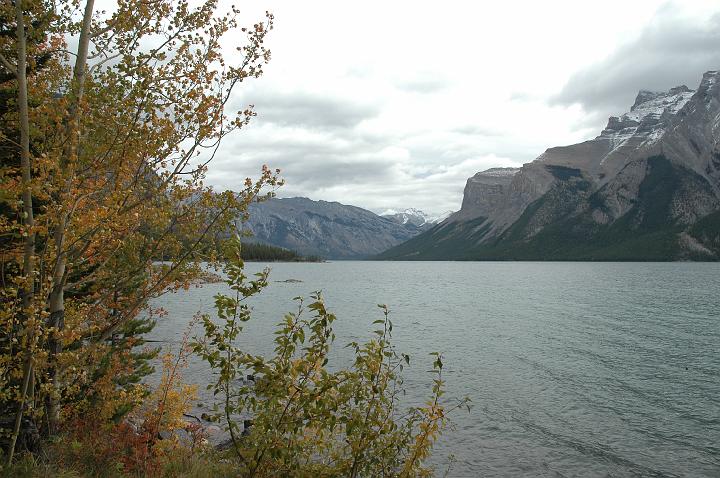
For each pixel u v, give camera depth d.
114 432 10.50
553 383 31.78
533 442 22.36
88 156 7.12
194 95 7.50
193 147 7.75
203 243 7.76
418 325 57.28
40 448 8.23
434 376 33.19
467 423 24.53
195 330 45.66
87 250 7.84
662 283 128.00
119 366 11.16
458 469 19.73
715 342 45.59
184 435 15.99
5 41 7.77
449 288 122.81
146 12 7.85
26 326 6.74
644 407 27.11
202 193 7.70
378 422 6.97
